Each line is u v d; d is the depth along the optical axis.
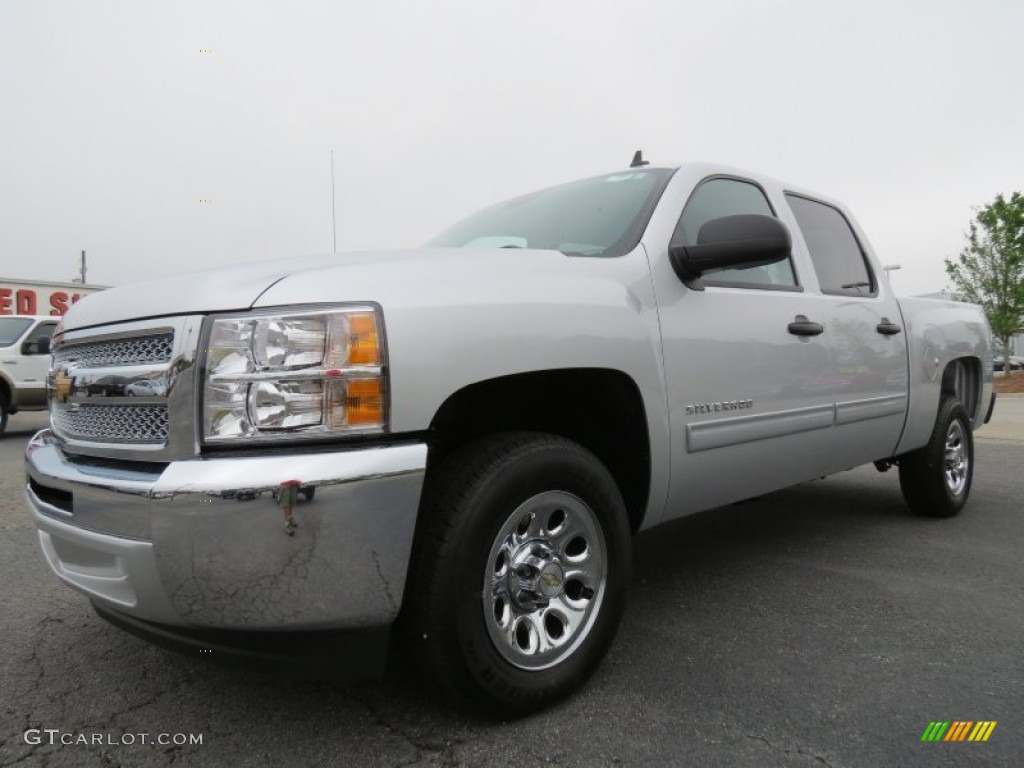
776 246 2.50
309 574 1.74
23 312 19.03
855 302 3.75
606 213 2.96
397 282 1.96
